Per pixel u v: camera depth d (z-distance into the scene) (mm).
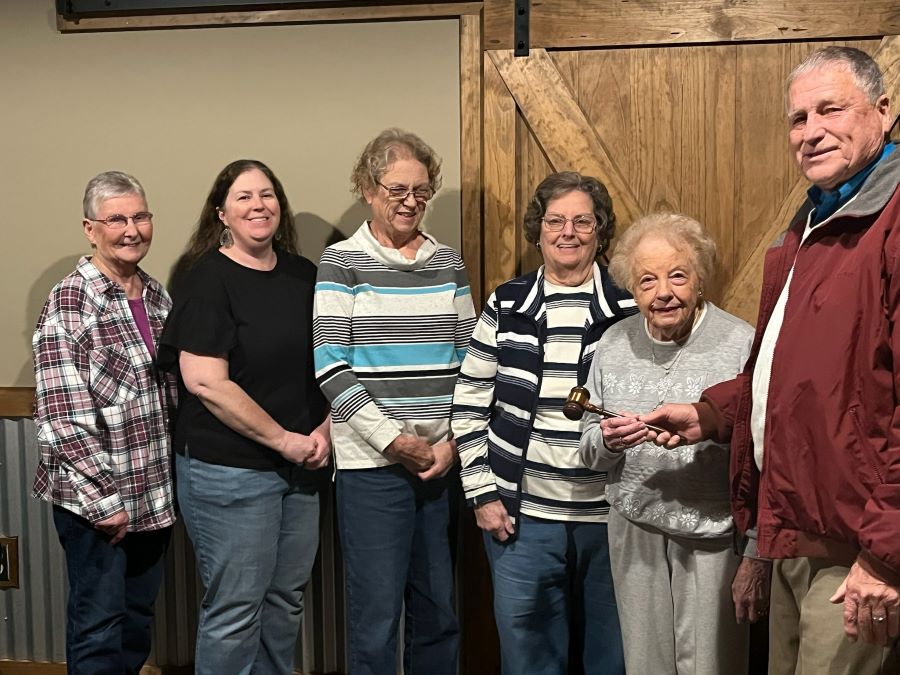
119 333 2402
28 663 2963
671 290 1925
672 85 2629
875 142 1641
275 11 2732
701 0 2576
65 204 2871
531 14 2660
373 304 2311
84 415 2328
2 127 2871
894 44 2498
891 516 1469
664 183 2662
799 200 2594
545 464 2217
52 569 2922
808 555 1655
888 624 1525
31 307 2906
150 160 2830
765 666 2635
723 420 1868
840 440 1568
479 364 2305
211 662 2365
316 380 2418
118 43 2805
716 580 1951
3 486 2914
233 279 2348
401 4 2693
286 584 2463
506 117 2701
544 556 2238
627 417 1896
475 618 2803
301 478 2424
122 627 2527
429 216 2756
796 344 1638
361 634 2371
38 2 2818
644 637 2029
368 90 2736
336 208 2779
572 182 2262
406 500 2342
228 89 2783
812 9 2529
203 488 2344
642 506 1979
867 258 1559
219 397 2277
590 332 2201
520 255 2758
